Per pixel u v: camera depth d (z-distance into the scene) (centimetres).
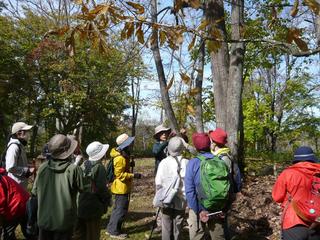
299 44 388
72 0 357
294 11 359
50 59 2273
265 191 952
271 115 2680
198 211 484
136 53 549
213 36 398
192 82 425
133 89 2652
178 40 375
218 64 818
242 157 1207
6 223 530
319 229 408
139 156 3291
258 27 1021
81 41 392
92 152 545
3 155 624
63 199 436
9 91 2491
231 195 486
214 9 730
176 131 732
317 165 432
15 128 631
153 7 459
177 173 548
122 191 687
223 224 480
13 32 2388
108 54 389
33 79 2489
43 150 593
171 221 561
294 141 2875
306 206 407
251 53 1329
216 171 463
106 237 689
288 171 429
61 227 432
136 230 740
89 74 2220
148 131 4231
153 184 1346
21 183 605
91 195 532
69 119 2647
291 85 2667
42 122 2864
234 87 752
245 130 2628
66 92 2416
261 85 2730
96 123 2841
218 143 532
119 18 361
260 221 712
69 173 443
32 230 490
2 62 2434
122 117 3039
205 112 1412
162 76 737
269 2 1091
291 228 415
